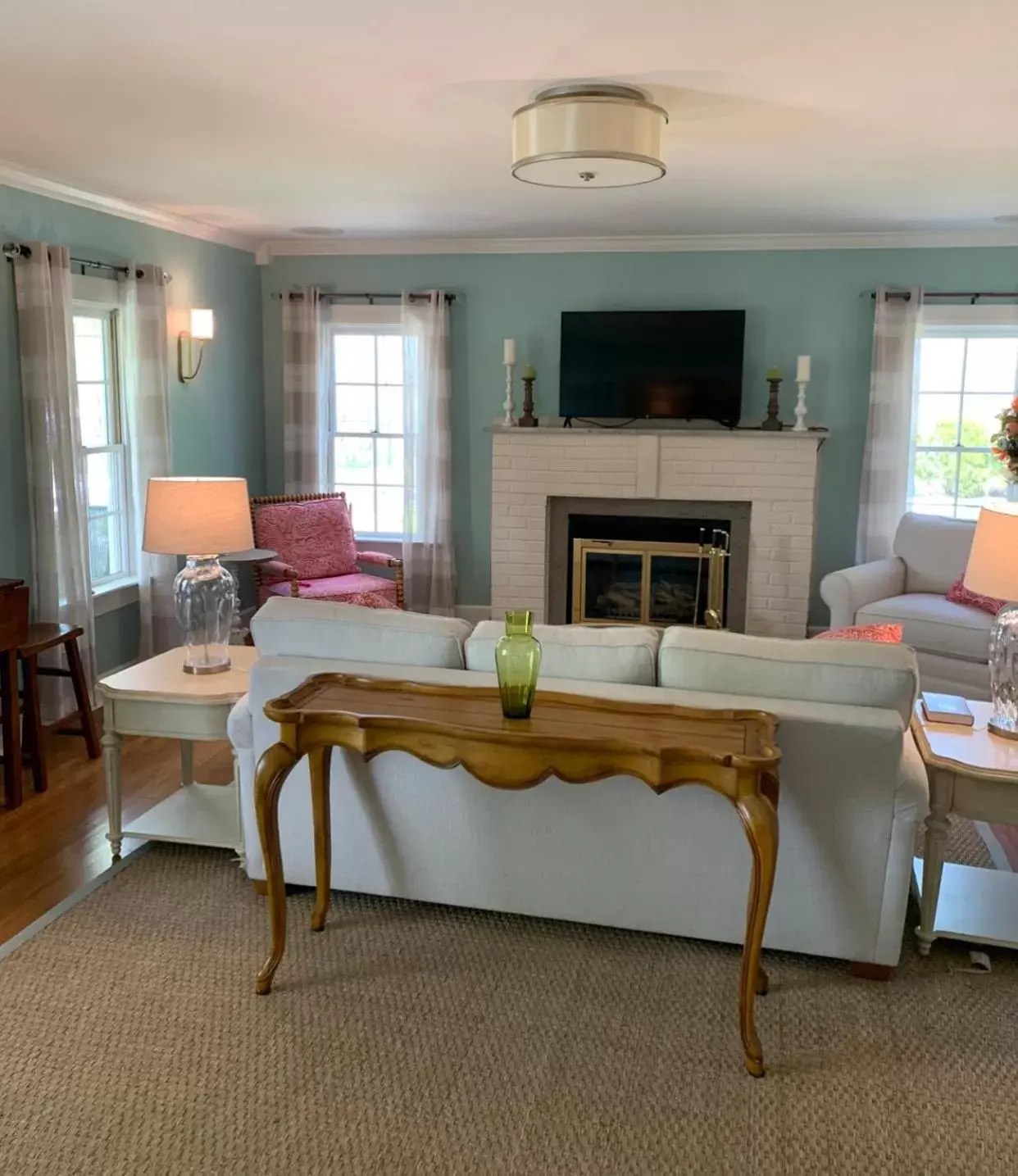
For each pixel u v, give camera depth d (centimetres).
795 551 552
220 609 318
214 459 567
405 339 587
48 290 401
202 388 550
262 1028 225
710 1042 221
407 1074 210
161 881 292
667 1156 188
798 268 554
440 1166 185
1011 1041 224
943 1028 228
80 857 310
